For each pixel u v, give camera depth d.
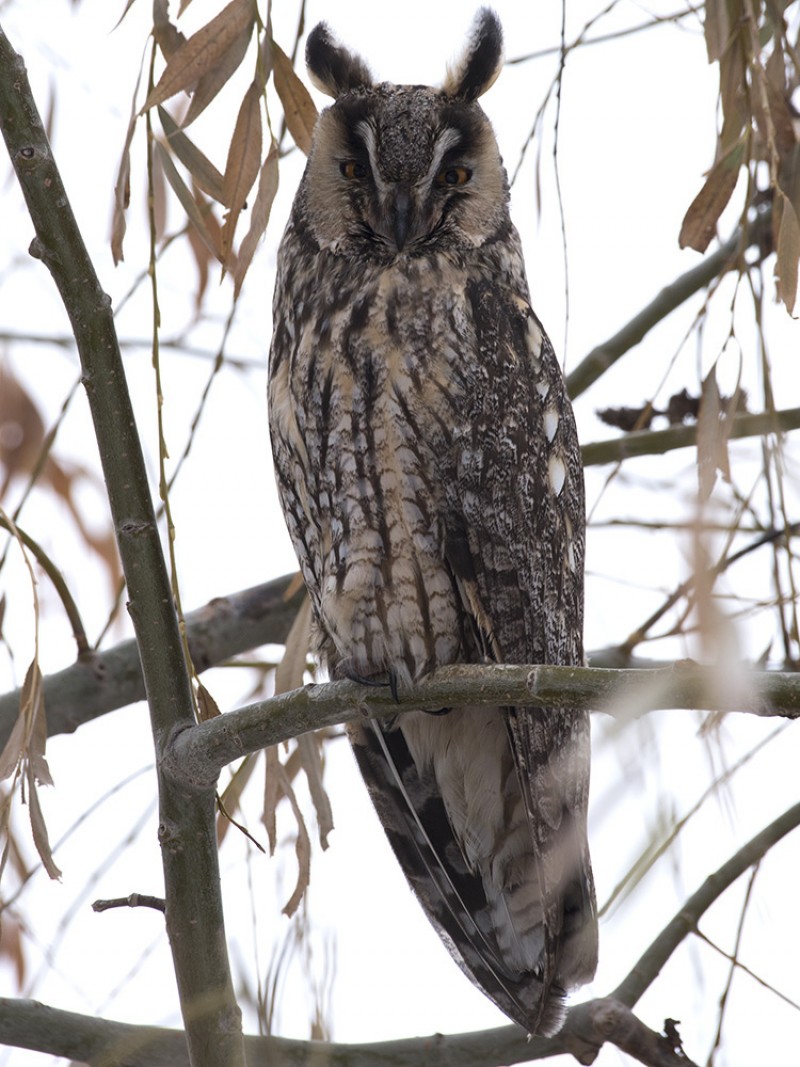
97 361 4.86
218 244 5.91
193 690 5.35
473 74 7.17
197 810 4.97
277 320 6.77
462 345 6.22
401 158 6.60
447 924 6.38
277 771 5.41
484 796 6.44
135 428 4.92
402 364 6.14
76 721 6.93
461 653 6.40
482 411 6.18
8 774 4.58
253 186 4.82
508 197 6.99
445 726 6.41
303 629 6.32
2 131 4.74
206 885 4.96
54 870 4.51
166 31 4.88
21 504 6.04
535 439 6.32
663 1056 5.69
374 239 6.58
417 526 6.14
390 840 6.48
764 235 5.75
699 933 4.66
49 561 6.76
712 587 3.28
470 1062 5.95
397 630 6.27
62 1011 5.56
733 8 4.60
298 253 6.73
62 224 4.77
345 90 7.21
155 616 4.97
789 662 4.20
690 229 4.65
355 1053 5.89
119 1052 5.38
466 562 6.14
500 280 6.64
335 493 6.25
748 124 4.39
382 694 4.89
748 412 4.79
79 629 6.99
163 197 6.67
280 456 6.59
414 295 6.28
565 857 5.86
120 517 4.93
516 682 4.57
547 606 6.30
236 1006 4.94
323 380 6.27
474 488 6.13
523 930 6.30
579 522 6.64
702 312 4.46
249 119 4.77
